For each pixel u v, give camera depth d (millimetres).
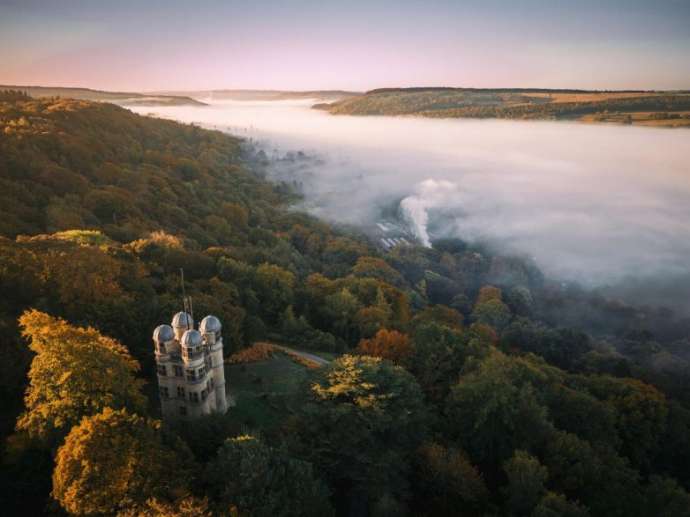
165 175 193000
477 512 54000
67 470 40312
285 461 45219
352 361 57281
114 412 44562
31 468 47156
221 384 60969
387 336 85188
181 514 37656
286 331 94562
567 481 58781
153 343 68812
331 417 51094
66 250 80188
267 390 71250
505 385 64625
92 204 138375
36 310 62219
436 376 77938
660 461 80438
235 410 64812
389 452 50281
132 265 85062
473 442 63062
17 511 45031
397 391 54344
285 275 111688
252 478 41656
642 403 83125
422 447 56281
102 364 50250
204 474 43438
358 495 50969
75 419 46969
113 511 39625
